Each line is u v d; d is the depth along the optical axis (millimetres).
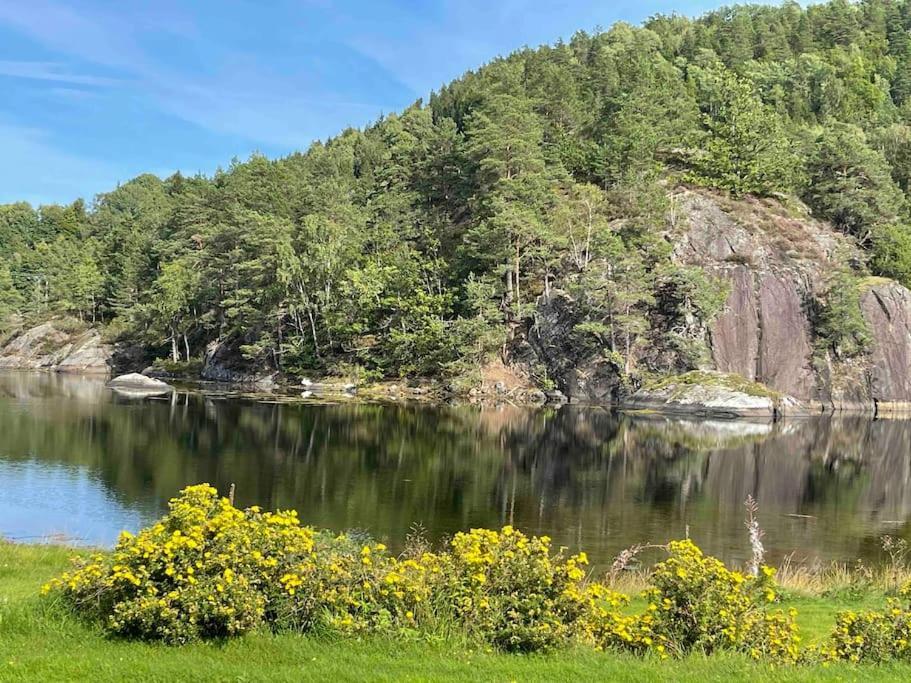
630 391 78438
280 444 45688
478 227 86375
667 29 191500
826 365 86375
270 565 10820
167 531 11188
